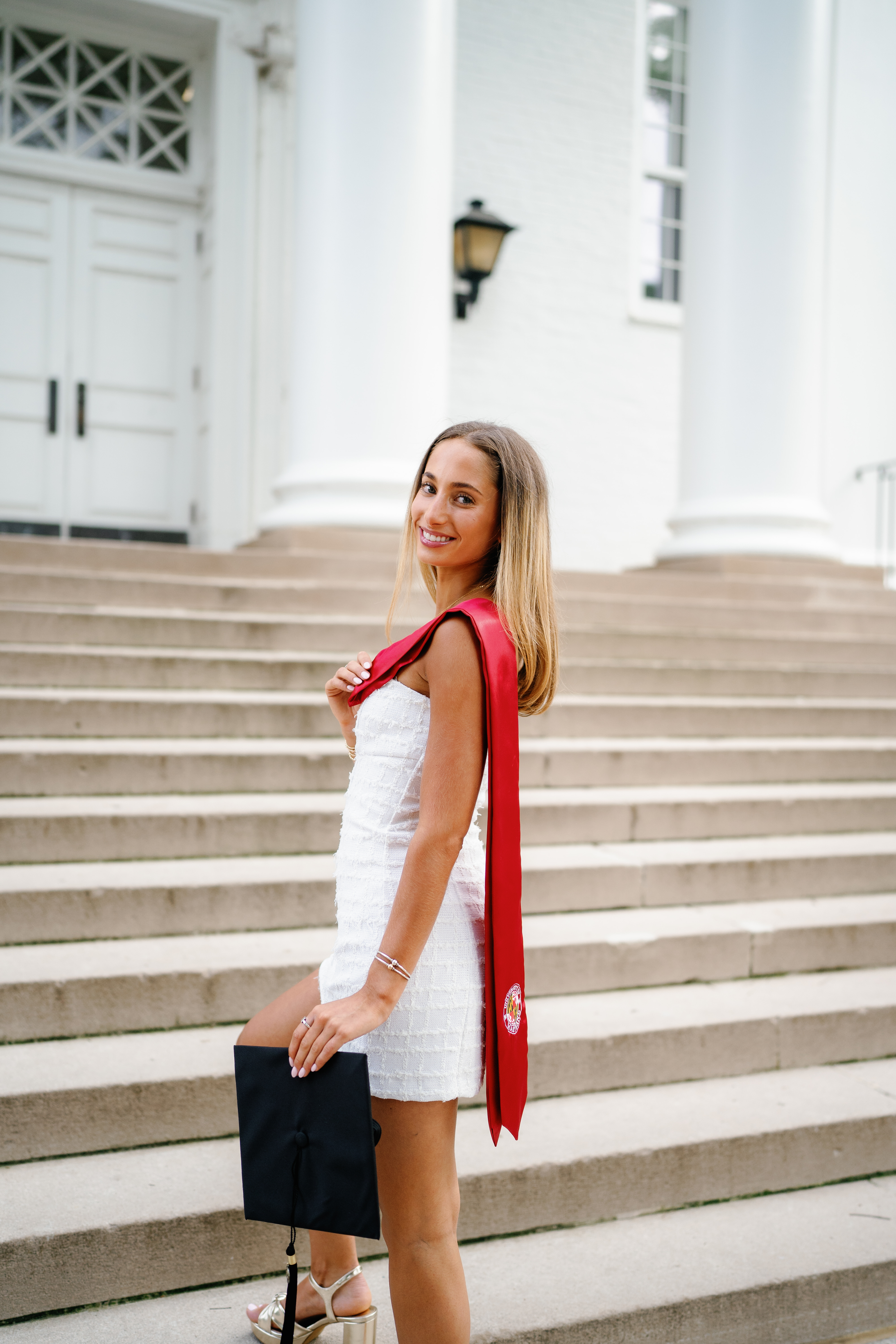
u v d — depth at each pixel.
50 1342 1.86
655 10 8.57
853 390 8.62
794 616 5.63
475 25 7.72
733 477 6.16
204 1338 1.89
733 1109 2.62
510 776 1.51
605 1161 2.34
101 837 3.16
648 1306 2.03
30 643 4.09
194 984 2.61
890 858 3.78
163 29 6.87
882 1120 2.62
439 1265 1.53
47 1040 2.50
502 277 7.89
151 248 7.07
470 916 1.58
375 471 5.35
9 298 6.75
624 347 8.29
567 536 8.15
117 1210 2.02
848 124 8.57
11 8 6.55
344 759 3.70
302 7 5.43
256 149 6.94
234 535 7.02
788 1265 2.19
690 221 6.33
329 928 3.04
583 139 8.09
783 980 3.23
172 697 3.83
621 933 3.13
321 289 5.39
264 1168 1.51
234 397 6.99
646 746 4.18
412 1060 1.51
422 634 1.53
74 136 6.86
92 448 6.96
